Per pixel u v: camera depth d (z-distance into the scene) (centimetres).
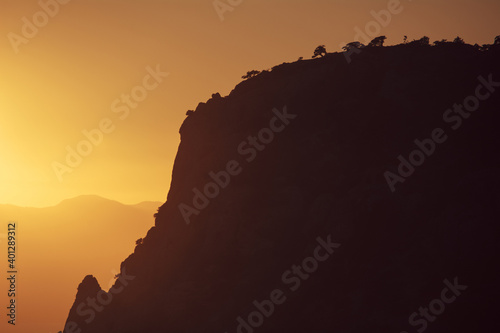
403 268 19575
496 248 19075
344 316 19112
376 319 18650
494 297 18000
